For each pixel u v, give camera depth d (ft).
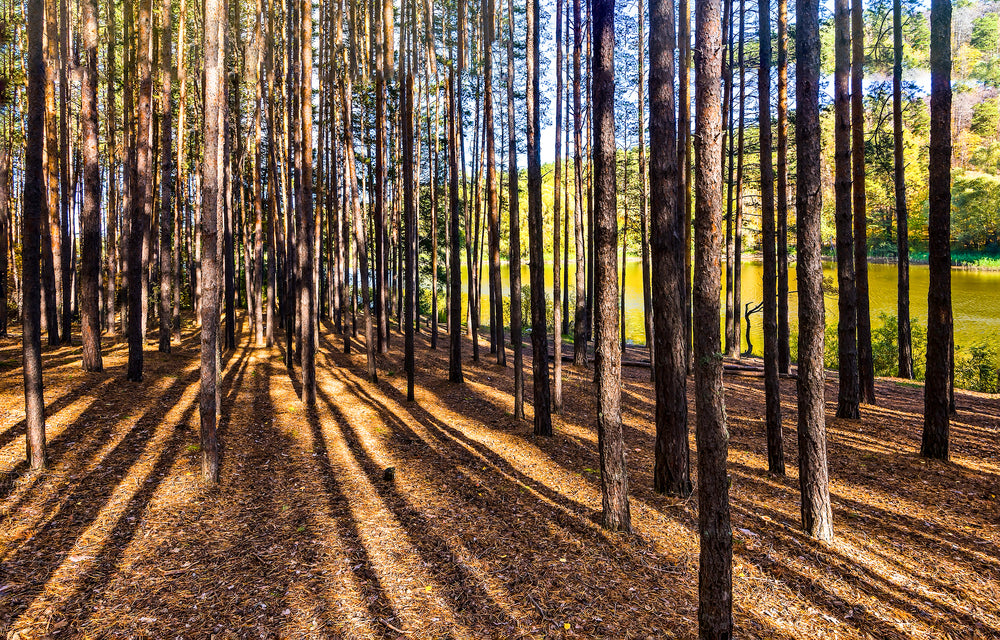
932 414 28.53
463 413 39.17
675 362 23.44
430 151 69.67
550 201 143.02
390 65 45.83
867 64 51.88
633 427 35.81
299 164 52.80
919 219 119.34
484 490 24.38
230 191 59.88
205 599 15.44
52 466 23.82
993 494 23.67
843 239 36.24
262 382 45.44
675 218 22.36
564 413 39.40
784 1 34.40
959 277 135.13
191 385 41.01
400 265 84.64
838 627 14.60
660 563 17.99
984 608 15.47
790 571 17.37
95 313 41.01
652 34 19.71
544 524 20.84
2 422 28.50
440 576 16.97
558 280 38.55
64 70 61.57
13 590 15.31
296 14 53.57
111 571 16.69
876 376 61.57
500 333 57.36
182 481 23.84
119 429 29.43
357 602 15.49
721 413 12.00
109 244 63.82
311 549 18.47
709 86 11.91
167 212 52.47
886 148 50.72
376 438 32.32
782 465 26.35
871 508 22.31
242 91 80.69
